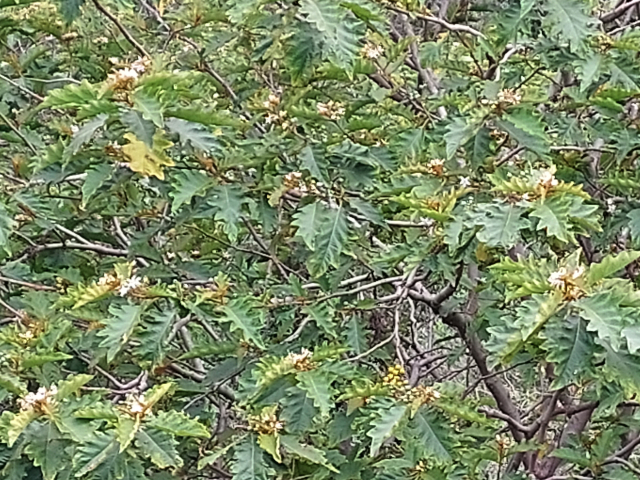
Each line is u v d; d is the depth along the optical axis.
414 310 3.53
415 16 2.78
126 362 3.14
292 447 2.24
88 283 3.01
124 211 3.17
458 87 3.17
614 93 2.51
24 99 3.66
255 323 2.38
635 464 3.05
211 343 2.74
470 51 3.16
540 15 2.70
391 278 2.96
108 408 2.03
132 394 2.22
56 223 3.12
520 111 2.42
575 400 3.70
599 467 2.88
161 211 3.10
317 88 2.95
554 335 1.81
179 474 2.85
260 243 3.05
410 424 2.25
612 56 2.54
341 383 2.70
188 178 2.51
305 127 2.83
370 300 2.98
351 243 2.92
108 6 3.33
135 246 2.98
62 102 2.12
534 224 2.15
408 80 3.58
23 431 2.08
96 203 3.00
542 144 2.40
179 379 2.98
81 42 3.67
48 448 2.06
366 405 2.37
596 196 3.05
